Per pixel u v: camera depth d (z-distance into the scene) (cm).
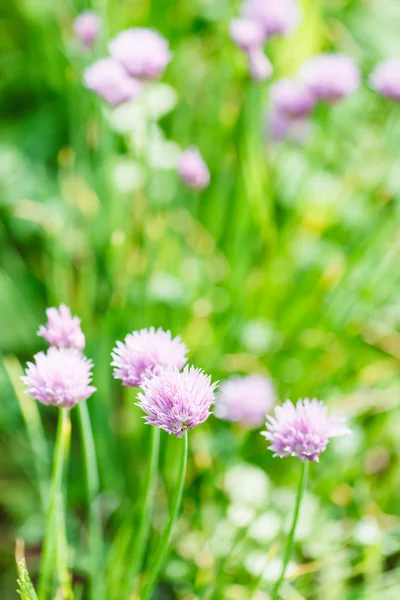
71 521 72
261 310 79
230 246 81
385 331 78
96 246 78
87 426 58
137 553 61
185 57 90
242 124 81
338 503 72
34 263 85
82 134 80
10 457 77
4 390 77
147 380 52
